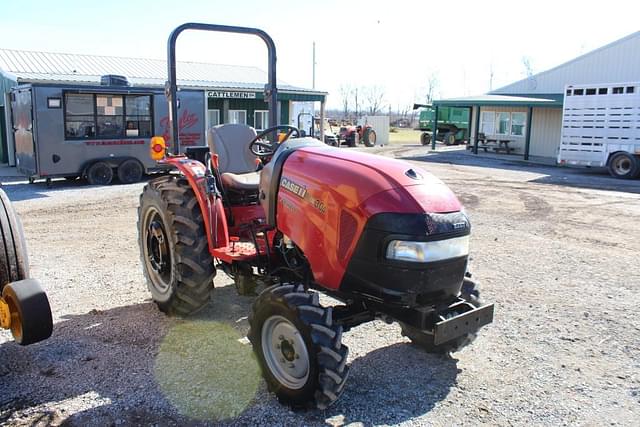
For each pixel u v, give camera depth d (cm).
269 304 331
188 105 1471
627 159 1661
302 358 319
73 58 2058
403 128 6134
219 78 2277
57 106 1268
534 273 629
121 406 330
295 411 326
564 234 845
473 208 1071
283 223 365
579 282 596
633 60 2341
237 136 505
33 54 1981
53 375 367
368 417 324
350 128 2988
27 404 331
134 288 550
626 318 491
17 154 1401
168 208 438
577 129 1791
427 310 317
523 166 2005
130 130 1382
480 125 2697
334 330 308
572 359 407
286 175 365
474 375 379
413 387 360
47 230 820
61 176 1302
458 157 2348
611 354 418
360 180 321
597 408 340
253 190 461
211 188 431
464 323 317
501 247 754
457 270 320
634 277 618
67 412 323
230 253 403
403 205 306
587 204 1138
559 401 348
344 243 321
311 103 2397
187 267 430
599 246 768
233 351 406
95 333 436
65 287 551
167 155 491
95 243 738
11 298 304
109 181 1363
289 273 392
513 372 385
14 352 400
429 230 302
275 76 478
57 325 452
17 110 1354
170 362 387
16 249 342
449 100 2553
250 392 349
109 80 1398
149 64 2205
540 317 490
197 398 340
